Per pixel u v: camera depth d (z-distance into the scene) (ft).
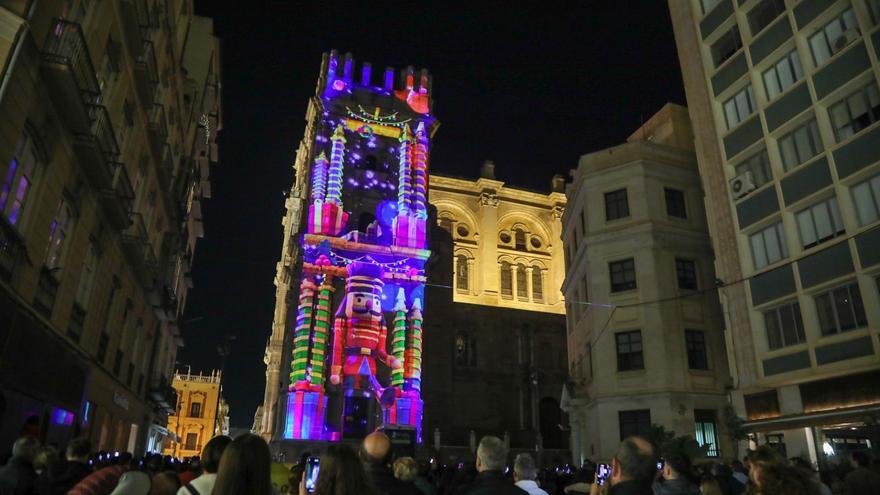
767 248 74.90
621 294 91.61
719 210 83.66
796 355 68.03
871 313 60.34
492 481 16.52
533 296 197.36
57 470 23.17
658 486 20.58
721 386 86.17
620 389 87.30
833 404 63.98
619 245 93.97
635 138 119.65
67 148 48.88
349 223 154.40
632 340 88.99
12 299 41.04
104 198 59.36
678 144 105.60
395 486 17.04
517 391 163.63
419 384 142.51
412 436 69.56
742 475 34.99
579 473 43.32
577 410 99.30
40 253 46.52
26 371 44.73
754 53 80.43
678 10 98.58
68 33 44.01
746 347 75.66
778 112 75.31
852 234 63.57
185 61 108.78
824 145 68.18
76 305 57.36
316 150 157.07
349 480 12.05
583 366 101.09
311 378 134.82
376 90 168.14
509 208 204.33
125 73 61.36
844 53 67.67
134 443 94.32
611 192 98.07
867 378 60.75
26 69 39.34
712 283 92.02
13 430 43.86
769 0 80.02
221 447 14.19
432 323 160.35
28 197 44.19
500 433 156.97
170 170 88.69
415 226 155.02
